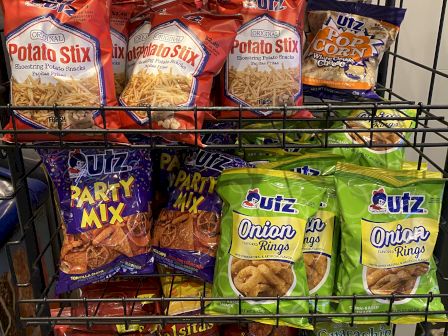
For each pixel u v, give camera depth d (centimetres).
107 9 66
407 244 73
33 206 91
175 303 79
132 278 85
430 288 74
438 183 74
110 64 66
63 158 78
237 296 73
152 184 84
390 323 74
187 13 71
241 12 72
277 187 75
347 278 74
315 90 86
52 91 64
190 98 67
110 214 75
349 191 75
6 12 64
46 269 100
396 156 87
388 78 119
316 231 77
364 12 86
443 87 120
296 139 86
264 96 73
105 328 81
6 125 70
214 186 80
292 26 73
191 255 77
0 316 87
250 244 73
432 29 115
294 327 77
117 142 66
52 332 85
